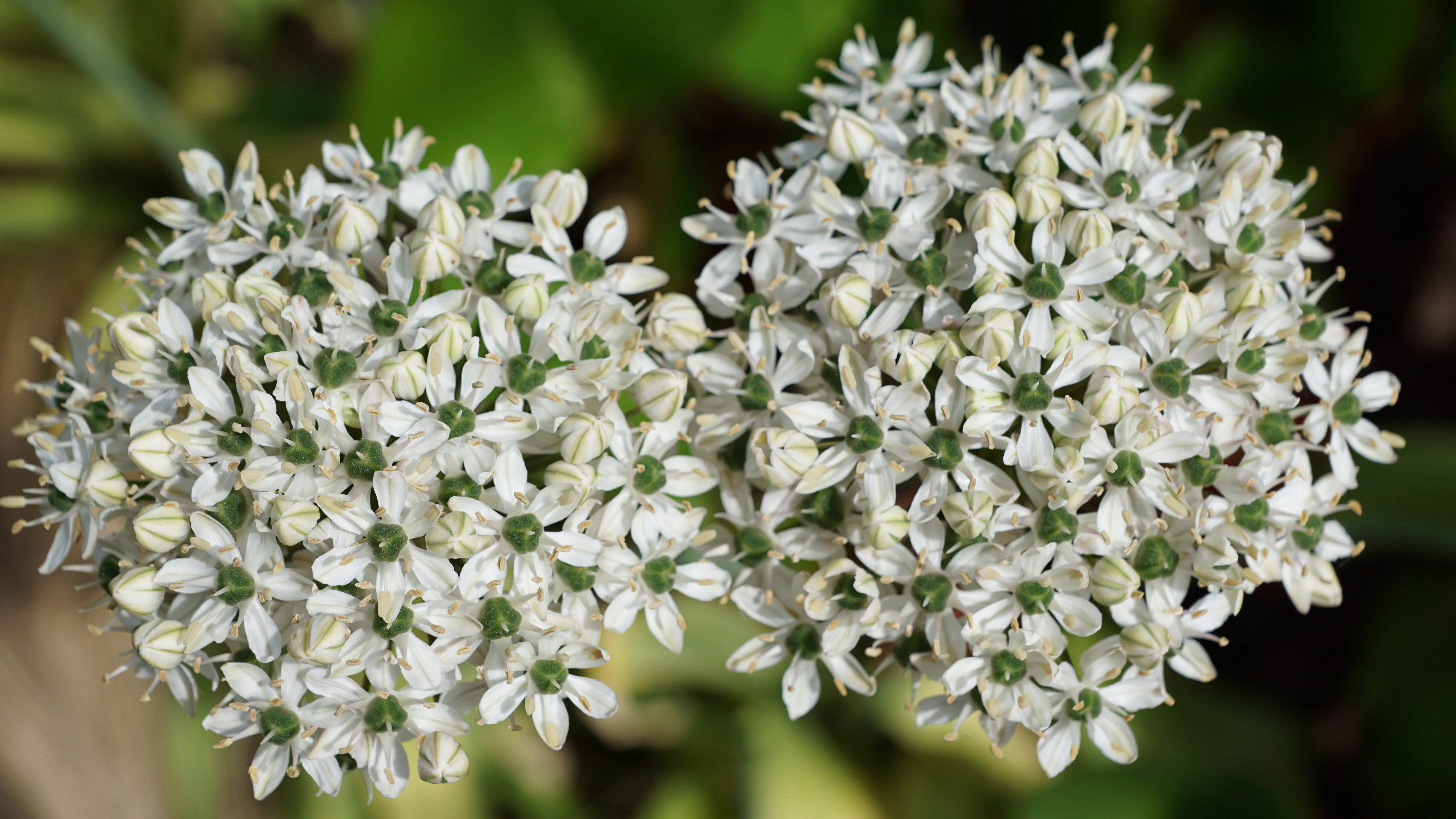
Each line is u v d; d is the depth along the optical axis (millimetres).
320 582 398
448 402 402
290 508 396
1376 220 570
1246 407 409
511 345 407
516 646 403
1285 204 421
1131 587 402
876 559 406
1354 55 507
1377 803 508
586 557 404
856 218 415
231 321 405
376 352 404
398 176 422
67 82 565
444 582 399
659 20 476
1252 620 558
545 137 487
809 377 414
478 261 415
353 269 410
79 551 562
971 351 405
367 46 479
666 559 409
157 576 400
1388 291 566
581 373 406
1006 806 497
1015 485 406
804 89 434
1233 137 422
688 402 416
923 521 406
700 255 501
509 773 521
